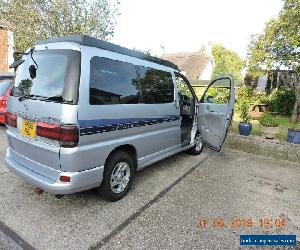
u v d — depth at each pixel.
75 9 11.79
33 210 3.48
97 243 2.91
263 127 6.69
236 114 10.48
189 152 6.14
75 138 3.00
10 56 16.30
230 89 5.00
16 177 4.41
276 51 9.79
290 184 4.76
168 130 4.78
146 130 4.18
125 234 3.09
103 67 3.38
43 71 3.34
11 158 3.79
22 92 3.51
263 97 13.64
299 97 10.30
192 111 5.56
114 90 3.52
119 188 3.83
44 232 3.05
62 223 3.23
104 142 3.41
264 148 6.39
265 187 4.59
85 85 3.10
